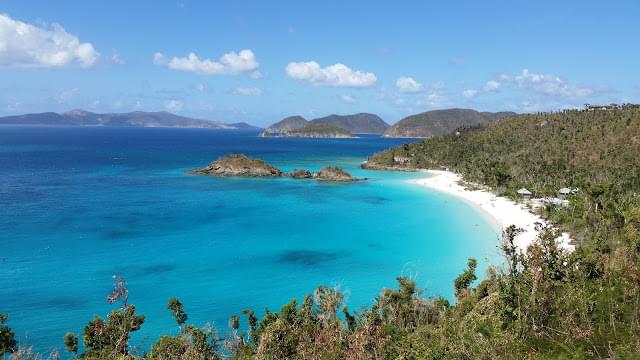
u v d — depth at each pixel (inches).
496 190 4845.0
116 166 7135.8
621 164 4638.3
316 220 3636.8
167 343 1221.7
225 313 1939.0
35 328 1744.6
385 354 925.8
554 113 7829.7
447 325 1169.4
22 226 3191.4
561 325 912.3
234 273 2412.6
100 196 4431.6
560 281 1088.2
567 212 3326.8
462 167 6678.2
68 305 1946.4
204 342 1253.1
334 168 6053.2
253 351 1267.2
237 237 3097.9
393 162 7647.6
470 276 1881.2
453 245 2960.1
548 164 5132.9
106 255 2628.0
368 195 4825.3
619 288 1035.3
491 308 1131.3
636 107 6688.0
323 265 2564.0
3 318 1124.5
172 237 3051.2
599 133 5610.2
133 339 1695.4
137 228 3245.6
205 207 4035.4
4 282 2174.0
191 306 1999.3
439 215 3853.3
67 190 4739.2
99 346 1224.8
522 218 3585.1
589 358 780.6
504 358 821.9
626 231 1877.5
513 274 1211.2
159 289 2169.0
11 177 5664.4
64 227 3193.9
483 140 7682.1
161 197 4463.6
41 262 2469.2
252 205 4188.0
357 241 3046.3
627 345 776.3
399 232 3287.4
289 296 2133.4
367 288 2226.9
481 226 3462.1
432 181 5856.3
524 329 909.8
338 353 962.1
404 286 1643.7
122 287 1469.0
